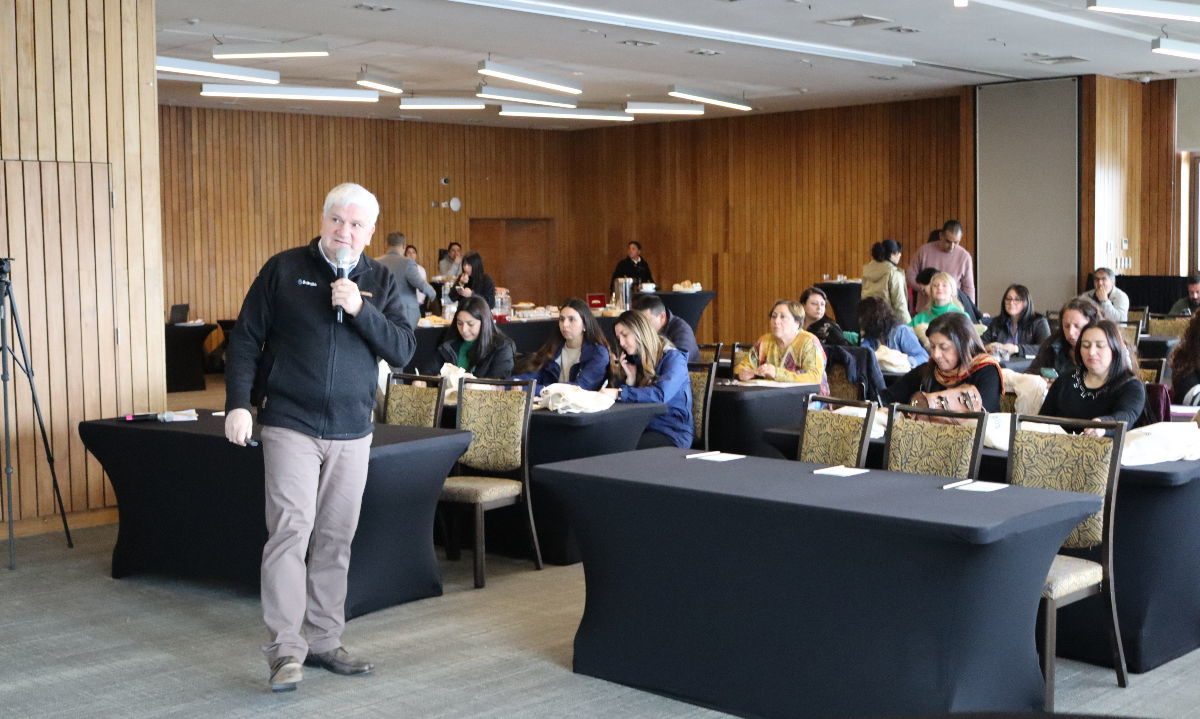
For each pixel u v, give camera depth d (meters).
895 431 4.47
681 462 4.36
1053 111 14.05
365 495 4.89
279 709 3.99
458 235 19.12
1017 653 3.62
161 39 11.05
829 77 13.96
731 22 10.45
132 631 4.90
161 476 5.49
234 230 16.36
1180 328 10.34
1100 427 4.07
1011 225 14.42
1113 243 14.35
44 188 6.73
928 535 3.28
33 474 6.73
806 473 4.11
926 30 10.89
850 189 17.34
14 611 5.21
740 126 18.45
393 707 3.99
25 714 3.98
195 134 15.95
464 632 4.82
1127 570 4.25
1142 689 4.11
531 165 19.95
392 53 11.96
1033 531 3.46
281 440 4.02
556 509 5.92
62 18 6.77
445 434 5.18
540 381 6.70
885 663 3.52
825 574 3.62
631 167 19.67
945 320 5.24
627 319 6.29
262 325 4.07
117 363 7.02
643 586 4.11
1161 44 11.06
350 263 3.95
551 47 11.41
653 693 4.10
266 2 9.17
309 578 4.28
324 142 17.33
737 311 18.72
